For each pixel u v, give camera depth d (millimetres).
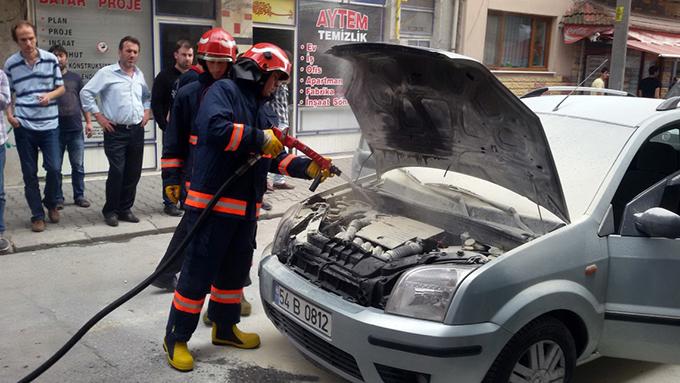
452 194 3986
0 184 5887
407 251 3436
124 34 8891
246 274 4059
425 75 3270
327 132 11328
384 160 4363
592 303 3275
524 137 3119
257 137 3490
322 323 3246
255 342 4168
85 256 5941
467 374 2920
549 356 3205
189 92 4156
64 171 8719
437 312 2943
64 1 8289
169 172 4332
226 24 9555
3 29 7793
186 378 3762
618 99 4312
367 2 11320
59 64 6855
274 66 3654
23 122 6199
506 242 3443
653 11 16031
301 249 3664
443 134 3656
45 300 4867
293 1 10422
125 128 6645
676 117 3898
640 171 3828
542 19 14367
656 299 3398
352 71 3732
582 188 3539
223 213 3654
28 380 3320
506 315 2969
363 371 3086
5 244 5887
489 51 13570
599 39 14273
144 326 4469
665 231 3256
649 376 3996
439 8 12320
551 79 14586
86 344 4156
